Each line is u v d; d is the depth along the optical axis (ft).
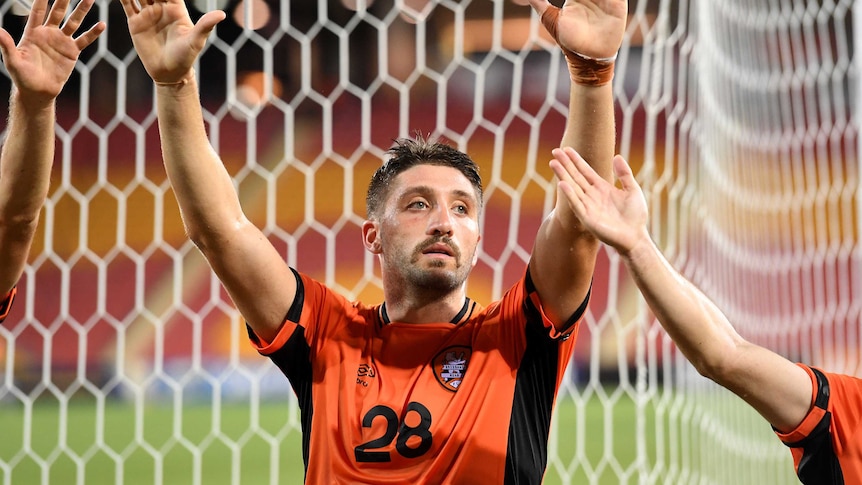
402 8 53.78
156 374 53.21
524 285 26.89
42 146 24.29
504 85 142.61
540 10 24.81
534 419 26.14
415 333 27.50
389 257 27.71
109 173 124.98
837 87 66.13
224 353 136.15
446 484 24.71
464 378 26.21
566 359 27.53
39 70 24.06
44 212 104.22
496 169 53.67
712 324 22.61
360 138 139.85
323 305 28.27
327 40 129.90
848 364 64.44
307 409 27.14
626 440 82.64
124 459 77.61
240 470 72.64
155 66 24.45
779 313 70.49
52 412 102.68
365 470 25.03
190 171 25.27
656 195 53.01
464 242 27.12
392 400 26.02
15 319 118.93
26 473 72.28
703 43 53.88
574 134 25.30
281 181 140.26
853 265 70.85
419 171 27.63
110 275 130.72
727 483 57.77
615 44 24.29
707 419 59.31
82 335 53.31
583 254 25.54
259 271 26.32
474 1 121.80
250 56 114.21
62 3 24.34
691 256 56.65
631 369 111.65
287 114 52.85
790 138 66.85
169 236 134.62
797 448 23.36
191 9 86.69
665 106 56.70
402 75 134.92
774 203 65.26
